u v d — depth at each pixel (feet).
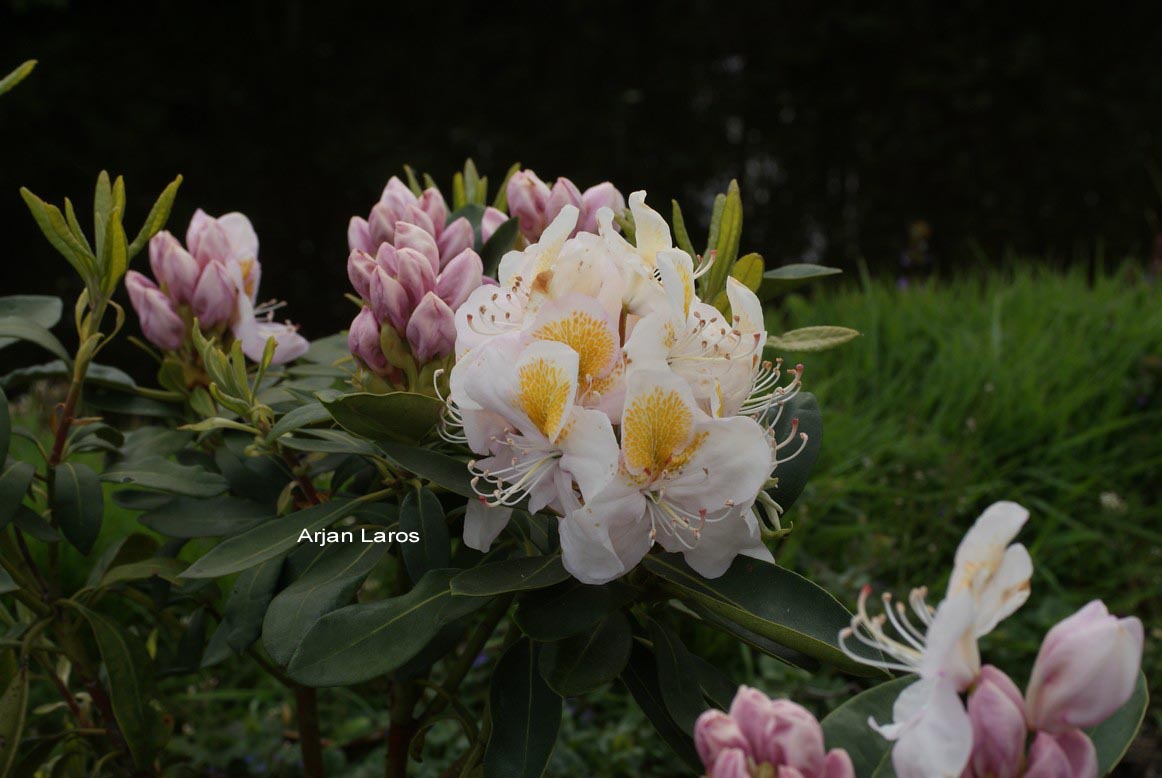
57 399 6.42
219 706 4.99
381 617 2.51
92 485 2.90
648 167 14.12
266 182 12.62
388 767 3.18
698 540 2.46
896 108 14.40
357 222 2.92
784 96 14.58
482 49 13.98
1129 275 10.75
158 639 4.50
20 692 2.89
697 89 14.52
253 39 12.99
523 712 2.59
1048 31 14.37
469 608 2.52
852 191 14.58
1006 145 14.28
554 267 2.43
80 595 3.07
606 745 4.69
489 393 2.40
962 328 7.91
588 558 2.40
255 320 3.11
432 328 2.64
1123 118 14.23
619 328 2.47
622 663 2.55
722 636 5.05
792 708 2.15
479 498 2.51
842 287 9.91
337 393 2.67
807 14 14.56
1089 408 6.98
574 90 14.32
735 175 14.52
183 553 4.71
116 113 11.98
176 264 3.02
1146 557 6.11
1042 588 5.99
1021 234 14.10
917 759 2.10
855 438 6.34
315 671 2.46
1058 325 7.93
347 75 13.52
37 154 11.44
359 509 2.79
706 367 2.45
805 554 5.63
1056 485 6.31
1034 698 2.12
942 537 5.96
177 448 3.12
